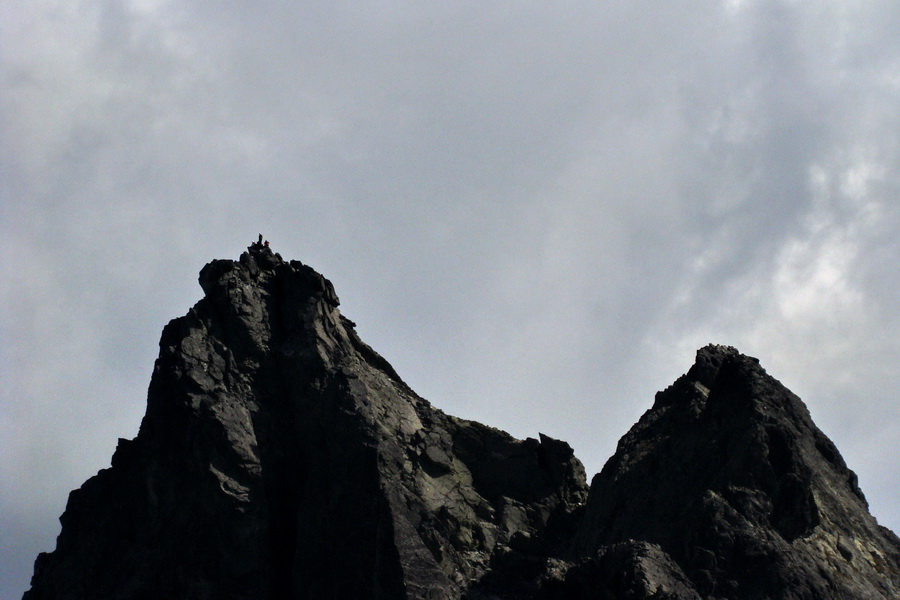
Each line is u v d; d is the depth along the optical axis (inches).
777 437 6619.1
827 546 6437.0
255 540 6825.8
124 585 6786.4
